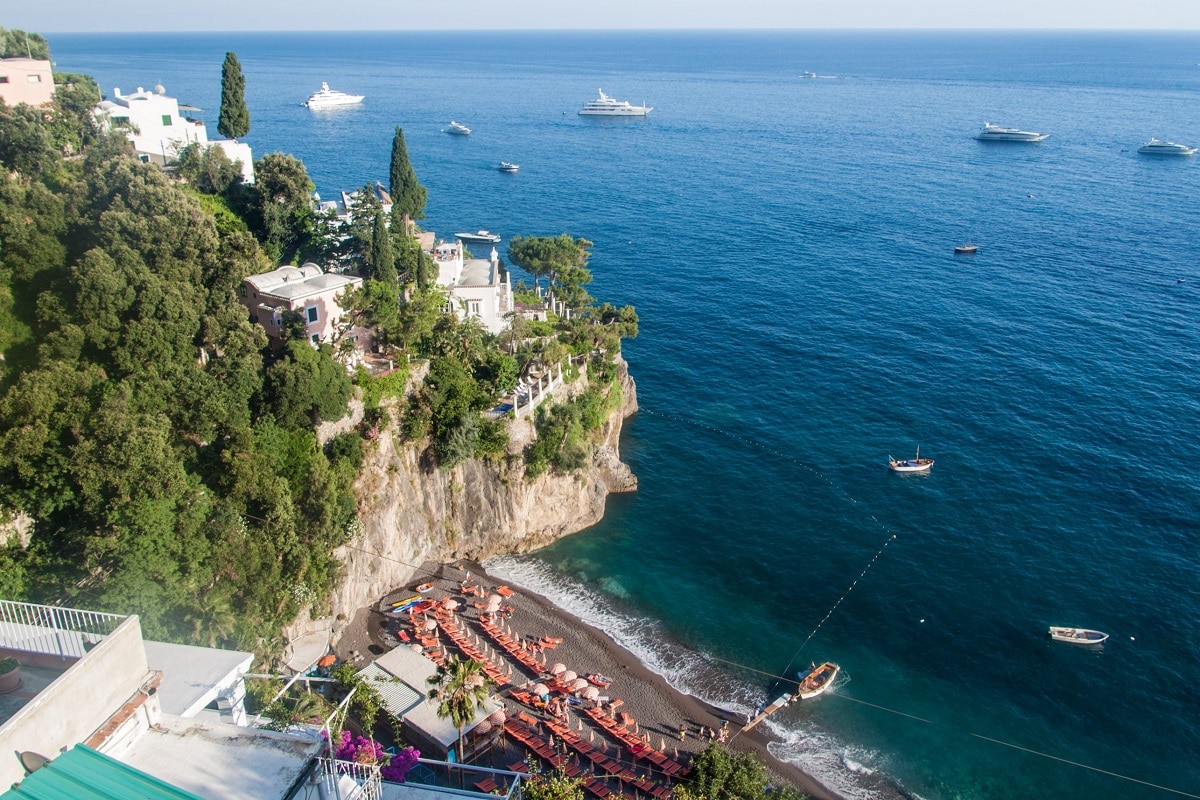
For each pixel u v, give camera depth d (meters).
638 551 83.31
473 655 67.75
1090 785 58.62
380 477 75.06
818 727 63.22
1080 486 91.38
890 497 90.56
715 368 120.19
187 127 113.31
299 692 53.38
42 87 95.62
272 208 93.00
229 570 59.03
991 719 63.91
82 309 63.72
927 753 61.09
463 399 79.75
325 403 70.12
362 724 56.94
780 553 82.69
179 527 56.19
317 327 77.25
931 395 111.62
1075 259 164.12
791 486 93.25
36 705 26.02
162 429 58.22
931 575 79.00
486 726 59.03
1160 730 62.72
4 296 65.00
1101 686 66.56
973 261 164.38
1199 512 86.50
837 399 111.25
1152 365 117.81
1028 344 125.69
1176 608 74.19
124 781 25.80
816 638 72.00
